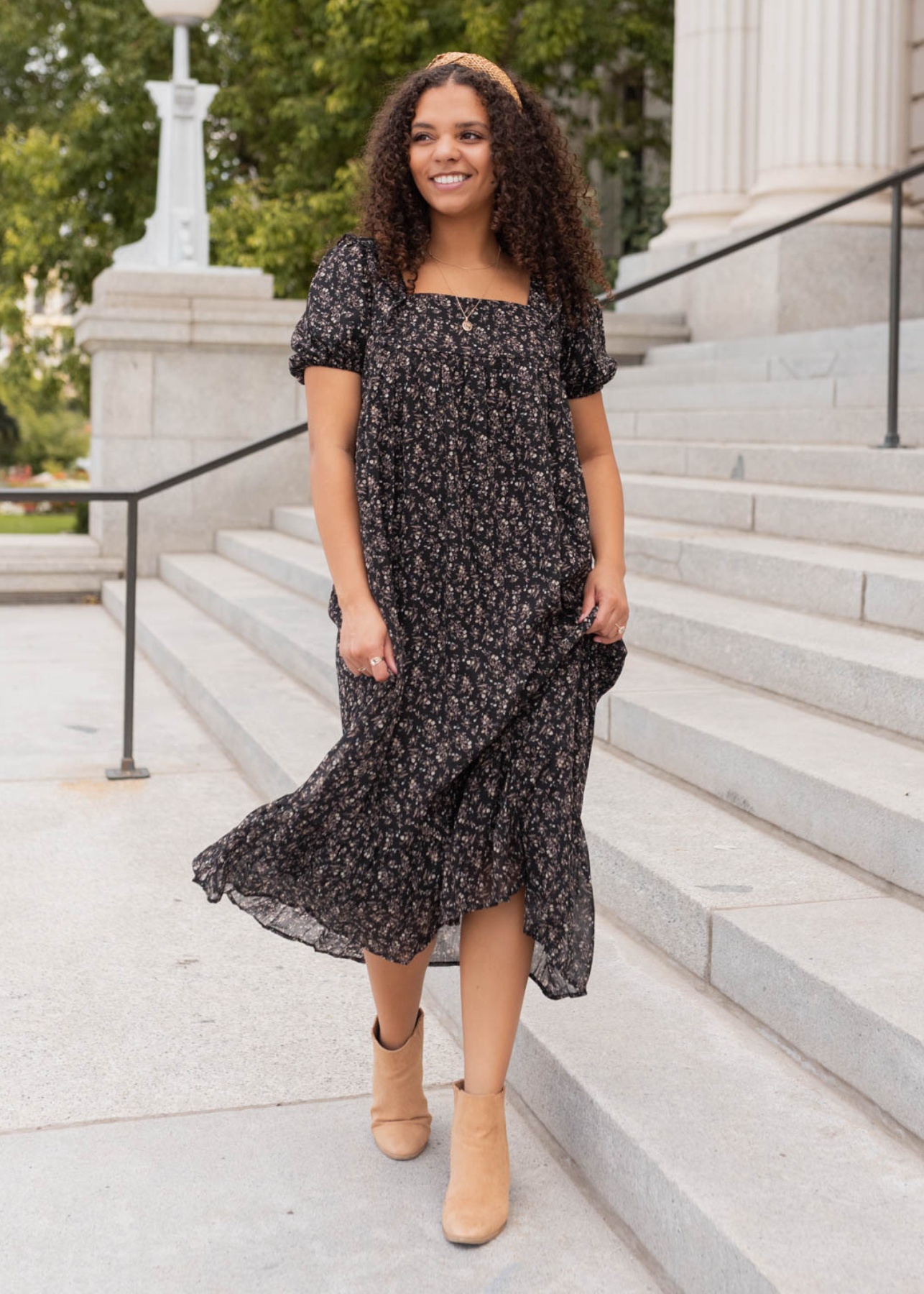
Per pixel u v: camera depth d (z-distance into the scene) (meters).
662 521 5.95
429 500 2.19
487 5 12.65
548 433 2.23
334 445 2.22
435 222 2.29
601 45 13.41
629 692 4.00
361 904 2.24
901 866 2.82
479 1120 2.27
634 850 3.11
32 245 14.16
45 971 3.30
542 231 2.28
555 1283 2.14
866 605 4.11
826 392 6.91
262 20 13.42
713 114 10.62
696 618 4.30
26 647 7.50
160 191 9.76
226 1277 2.15
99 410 9.69
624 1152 2.25
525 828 2.20
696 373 8.61
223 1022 3.06
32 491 4.67
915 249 9.64
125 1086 2.75
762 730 3.51
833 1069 2.39
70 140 14.47
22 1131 2.58
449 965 2.62
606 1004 2.73
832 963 2.48
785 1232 1.94
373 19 12.35
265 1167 2.47
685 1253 2.06
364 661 2.15
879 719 3.48
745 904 2.79
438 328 2.19
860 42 9.55
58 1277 2.15
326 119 13.24
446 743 2.18
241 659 6.29
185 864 4.08
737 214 10.58
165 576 9.29
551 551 2.21
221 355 9.56
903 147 9.83
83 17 14.81
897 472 5.15
